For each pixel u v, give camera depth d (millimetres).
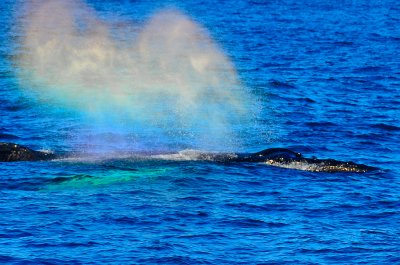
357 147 145000
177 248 94812
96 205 107938
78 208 106625
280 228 102000
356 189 117875
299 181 121000
